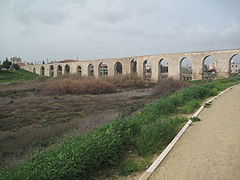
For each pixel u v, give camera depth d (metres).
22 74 73.81
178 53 43.66
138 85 32.28
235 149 4.57
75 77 32.78
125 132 5.64
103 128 5.94
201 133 5.90
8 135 9.21
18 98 22.34
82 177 3.91
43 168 3.62
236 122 6.63
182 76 47.16
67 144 4.86
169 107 8.96
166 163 4.28
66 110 15.69
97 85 26.34
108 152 4.48
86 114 14.03
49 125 11.20
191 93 11.76
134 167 4.26
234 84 20.55
